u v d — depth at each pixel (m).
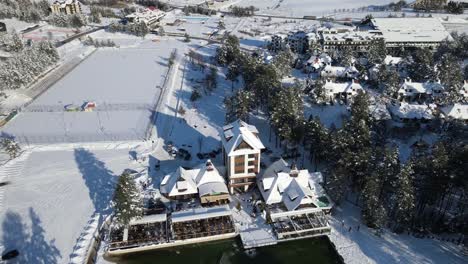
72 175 94.44
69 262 69.12
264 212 79.00
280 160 87.50
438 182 73.31
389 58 164.88
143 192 87.12
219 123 120.75
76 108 130.88
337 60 171.12
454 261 67.81
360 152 80.75
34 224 78.38
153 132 115.50
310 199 78.00
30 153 104.69
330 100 134.00
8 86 140.62
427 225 76.38
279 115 101.56
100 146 107.69
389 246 71.50
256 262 70.06
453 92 128.12
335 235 74.50
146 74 165.50
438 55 172.50
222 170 90.50
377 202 73.06
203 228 75.94
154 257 71.44
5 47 191.38
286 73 154.00
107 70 171.50
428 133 112.75
